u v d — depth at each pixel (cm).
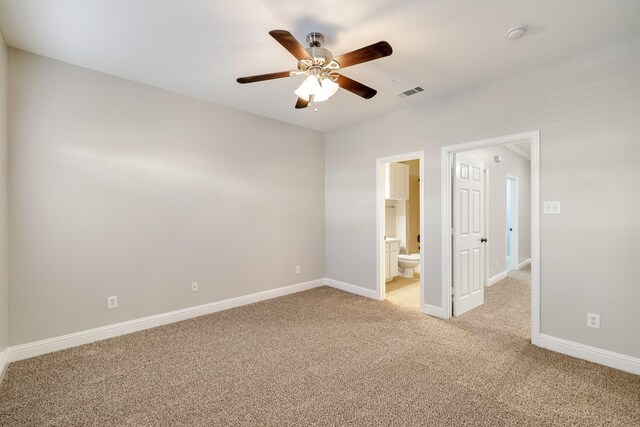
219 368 231
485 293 434
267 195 407
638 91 218
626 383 209
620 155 225
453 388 205
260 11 195
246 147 385
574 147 245
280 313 352
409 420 174
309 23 207
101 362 239
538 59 253
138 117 301
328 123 431
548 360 241
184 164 332
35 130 248
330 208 470
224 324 318
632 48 221
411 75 282
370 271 414
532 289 268
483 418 175
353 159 435
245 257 385
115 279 288
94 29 215
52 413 181
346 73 278
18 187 240
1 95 221
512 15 198
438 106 335
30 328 247
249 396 197
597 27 209
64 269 262
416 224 637
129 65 268
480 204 389
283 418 176
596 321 236
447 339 281
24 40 229
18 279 241
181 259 331
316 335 291
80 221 269
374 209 408
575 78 245
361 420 174
